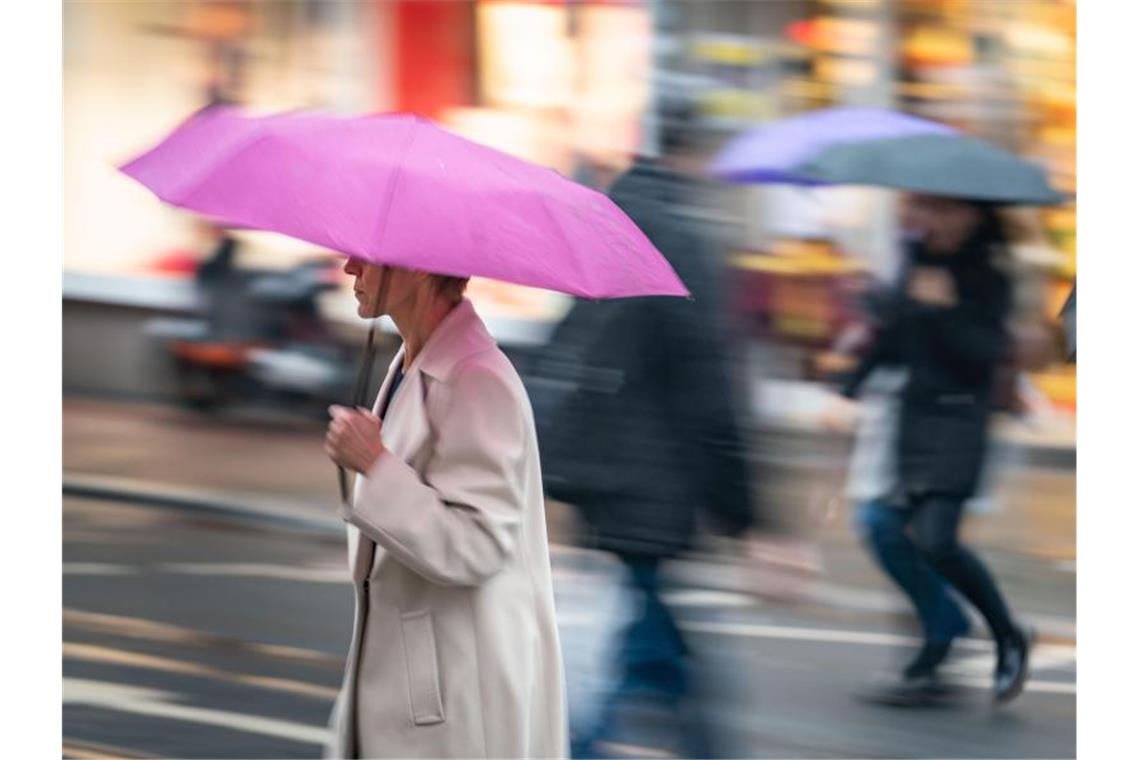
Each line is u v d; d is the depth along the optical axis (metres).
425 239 5.09
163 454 13.01
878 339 9.78
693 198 9.42
